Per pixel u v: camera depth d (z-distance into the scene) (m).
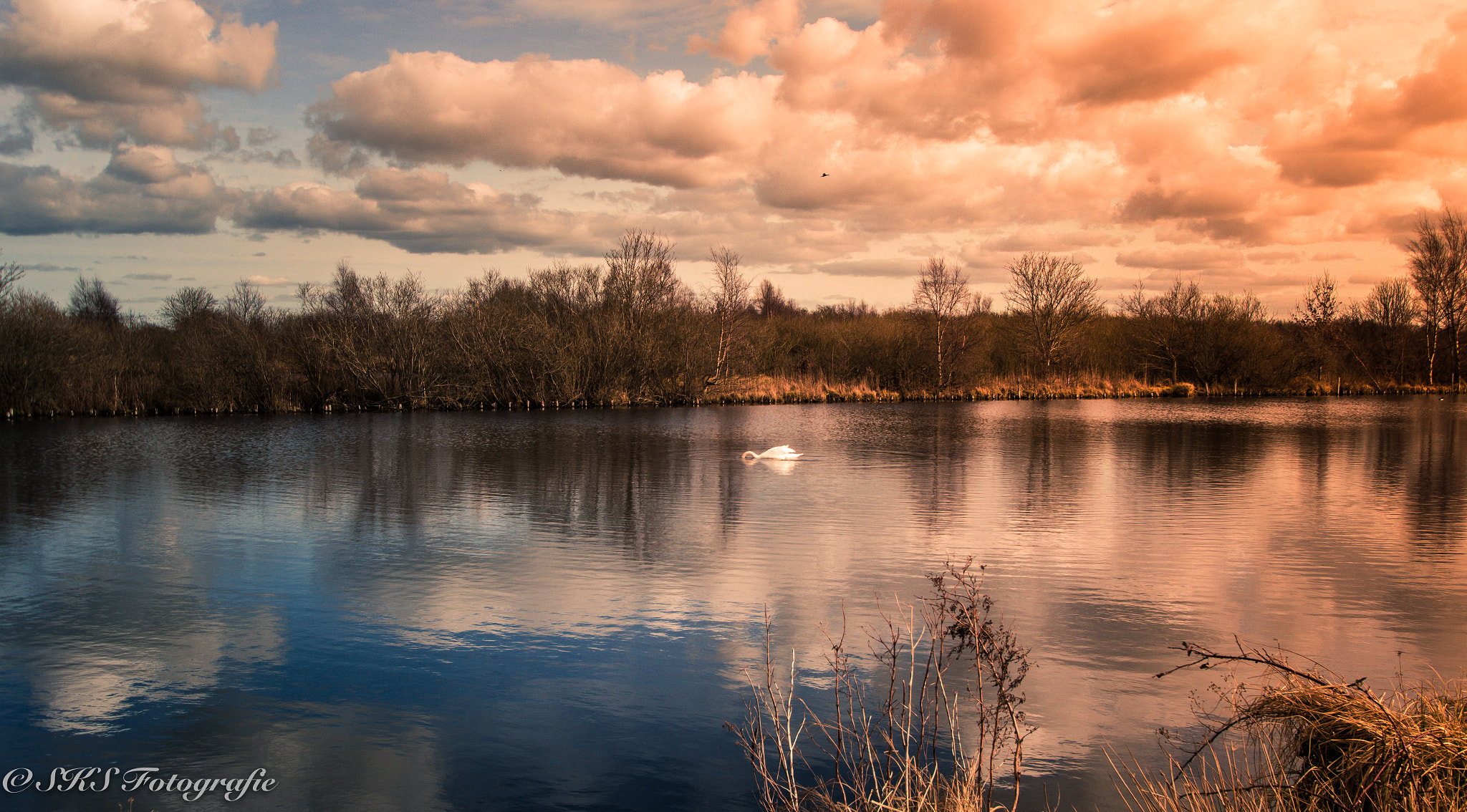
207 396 41.88
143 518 16.03
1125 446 28.09
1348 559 12.80
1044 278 57.72
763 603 10.66
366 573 12.06
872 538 14.27
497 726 7.31
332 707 7.68
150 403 41.91
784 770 6.52
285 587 11.35
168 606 10.55
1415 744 4.40
